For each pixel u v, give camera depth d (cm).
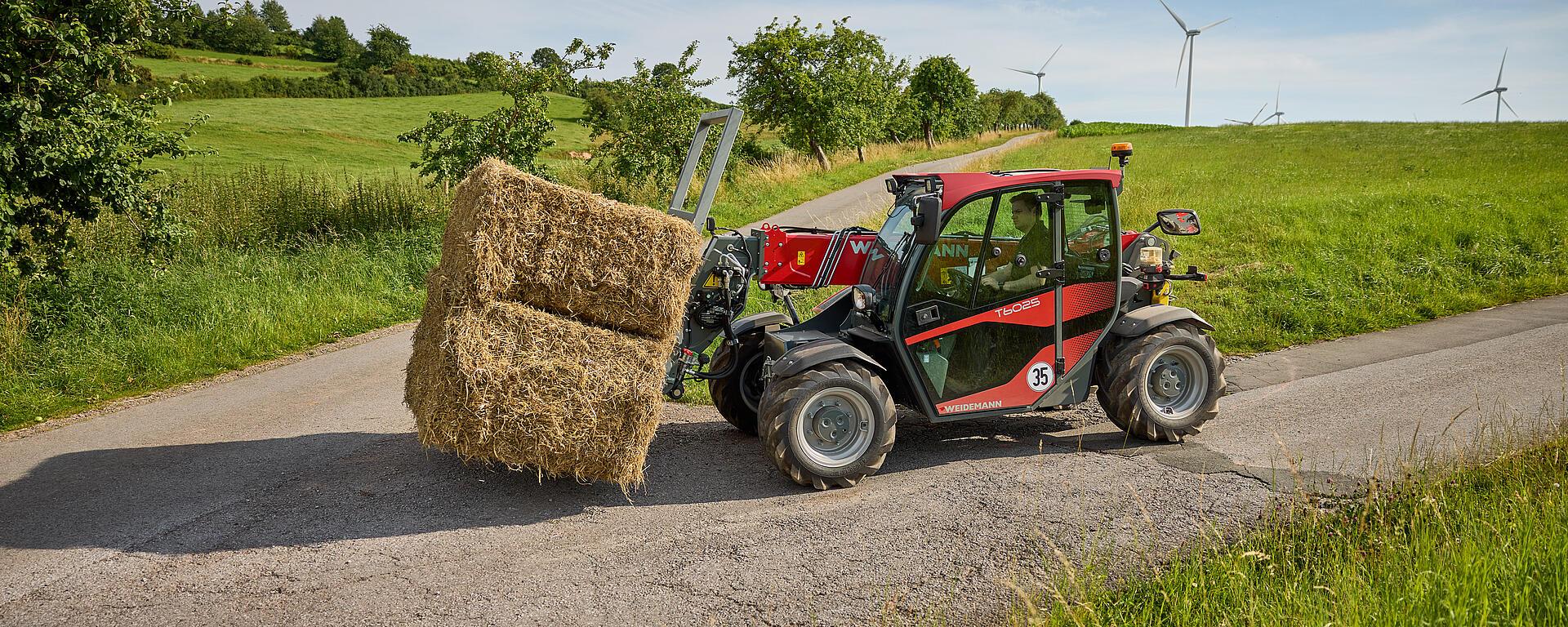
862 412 503
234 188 1521
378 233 1397
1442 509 393
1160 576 368
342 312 1033
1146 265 600
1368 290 991
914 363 525
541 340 459
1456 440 514
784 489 507
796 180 2605
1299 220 1345
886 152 4062
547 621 361
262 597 386
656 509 482
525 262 454
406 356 874
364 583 398
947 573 393
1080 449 557
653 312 474
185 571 413
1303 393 663
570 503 492
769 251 560
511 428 455
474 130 1553
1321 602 315
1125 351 555
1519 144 3259
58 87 896
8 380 750
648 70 2028
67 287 950
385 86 6300
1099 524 438
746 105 3000
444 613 369
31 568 417
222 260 1171
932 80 4856
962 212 518
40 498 510
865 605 367
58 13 902
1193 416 566
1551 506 369
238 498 505
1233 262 1148
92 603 382
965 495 485
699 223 544
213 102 5131
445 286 467
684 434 620
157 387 777
